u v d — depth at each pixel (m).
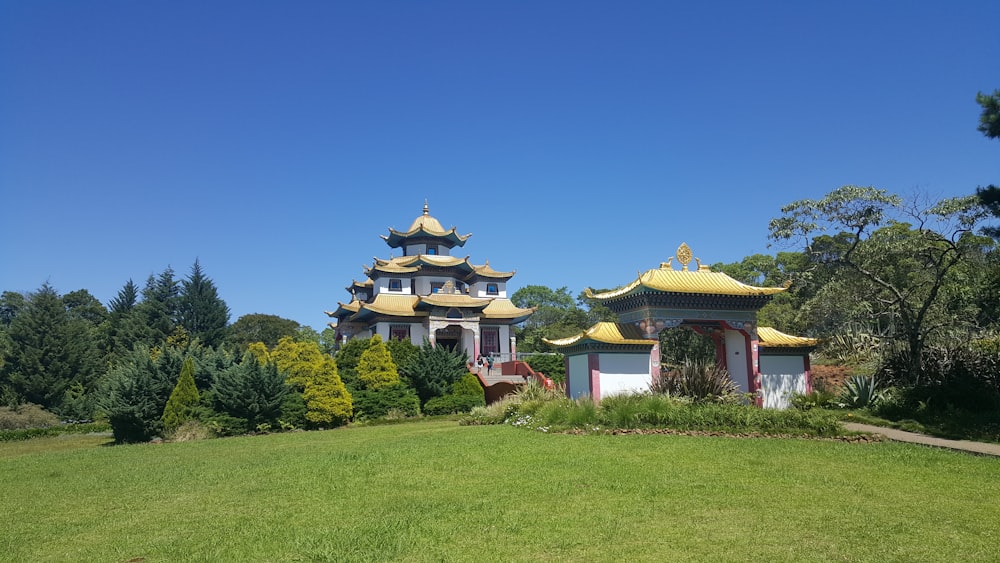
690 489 11.95
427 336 50.53
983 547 8.62
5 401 47.94
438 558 8.34
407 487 12.69
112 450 23.36
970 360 24.50
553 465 14.46
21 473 17.56
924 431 20.30
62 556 9.13
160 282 61.69
